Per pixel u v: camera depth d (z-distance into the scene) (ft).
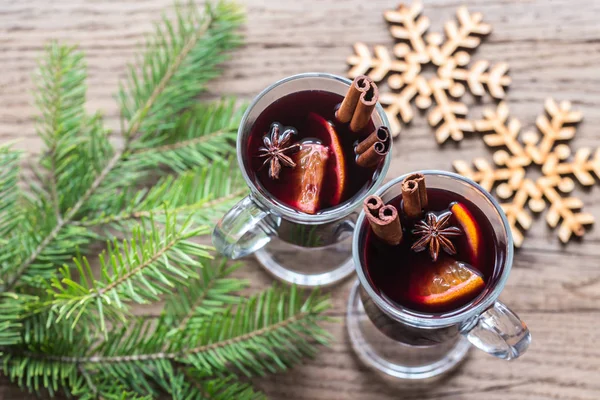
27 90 2.11
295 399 2.00
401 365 2.01
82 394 1.98
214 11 2.00
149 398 1.80
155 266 1.72
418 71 2.12
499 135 2.08
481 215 1.78
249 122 1.83
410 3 2.14
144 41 2.13
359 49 2.13
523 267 2.03
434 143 2.09
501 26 2.13
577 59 2.11
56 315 1.88
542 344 2.00
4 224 1.92
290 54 2.13
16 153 1.85
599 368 1.98
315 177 1.80
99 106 2.11
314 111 1.85
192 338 1.88
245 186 1.95
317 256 2.07
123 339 2.01
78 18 2.14
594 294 2.01
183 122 2.00
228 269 1.94
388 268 1.76
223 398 1.86
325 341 1.94
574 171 2.07
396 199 1.78
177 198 1.87
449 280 1.74
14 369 1.86
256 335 1.90
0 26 2.13
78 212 1.94
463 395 1.99
